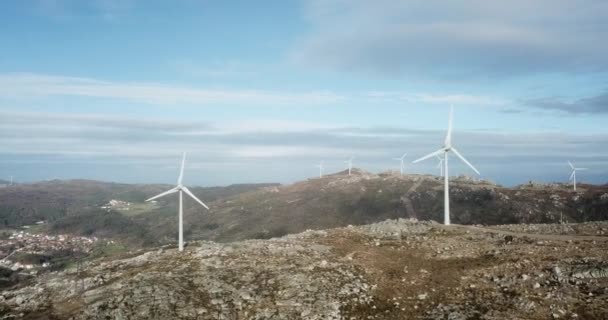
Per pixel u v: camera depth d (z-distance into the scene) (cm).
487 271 3784
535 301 3192
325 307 3375
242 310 3359
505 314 3086
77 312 3275
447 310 3256
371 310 3372
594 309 2998
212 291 3550
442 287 3616
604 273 3403
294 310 3344
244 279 3756
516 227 5488
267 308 3372
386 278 3841
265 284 3678
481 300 3334
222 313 3300
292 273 3862
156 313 3231
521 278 3547
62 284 3950
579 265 3559
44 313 3359
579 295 3195
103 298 3434
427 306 3372
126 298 3384
